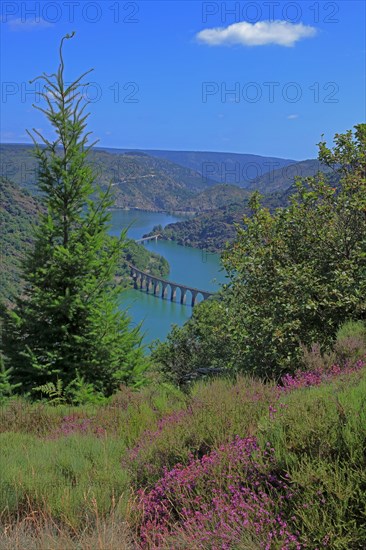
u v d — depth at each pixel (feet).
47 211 42.04
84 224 43.01
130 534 11.10
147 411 20.33
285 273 33.30
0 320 40.75
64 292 41.63
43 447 16.61
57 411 26.76
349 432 10.37
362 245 33.86
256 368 28.53
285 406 12.96
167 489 12.01
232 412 15.16
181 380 36.27
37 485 13.24
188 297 488.02
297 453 10.86
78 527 11.44
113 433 18.74
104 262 42.01
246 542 9.04
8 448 17.46
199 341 54.85
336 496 9.32
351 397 11.89
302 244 37.01
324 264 35.09
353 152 36.73
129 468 14.24
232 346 39.04
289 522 9.39
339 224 35.88
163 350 53.62
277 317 31.73
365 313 31.94
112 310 41.60
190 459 13.21
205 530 9.82
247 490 10.32
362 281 31.30
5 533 10.62
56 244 42.45
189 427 15.08
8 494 12.78
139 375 42.39
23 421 24.48
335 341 26.89
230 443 12.71
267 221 40.16
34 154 42.06
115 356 40.83
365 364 20.07
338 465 10.02
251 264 36.96
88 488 12.76
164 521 11.16
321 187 36.88
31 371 39.11
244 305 37.93
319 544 8.68
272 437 11.69
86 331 41.11
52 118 41.57
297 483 9.88
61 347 40.63
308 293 31.53
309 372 21.09
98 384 40.22
